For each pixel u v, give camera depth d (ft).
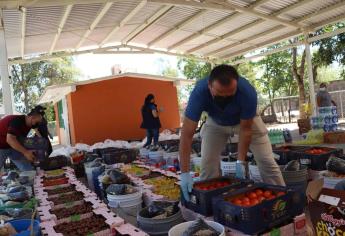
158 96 52.13
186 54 56.18
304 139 35.01
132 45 52.26
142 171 20.18
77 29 40.04
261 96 92.73
